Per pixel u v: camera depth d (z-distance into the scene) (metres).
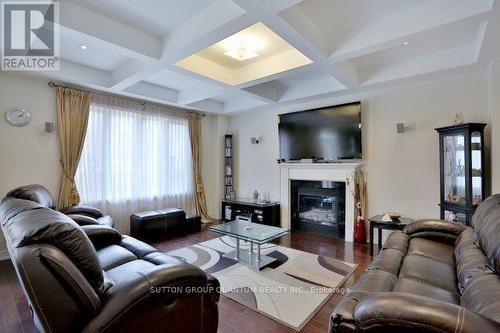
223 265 3.07
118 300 1.22
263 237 2.98
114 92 4.09
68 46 3.03
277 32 2.29
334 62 2.88
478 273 1.45
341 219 4.26
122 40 2.52
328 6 2.25
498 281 1.26
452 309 1.00
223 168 5.89
